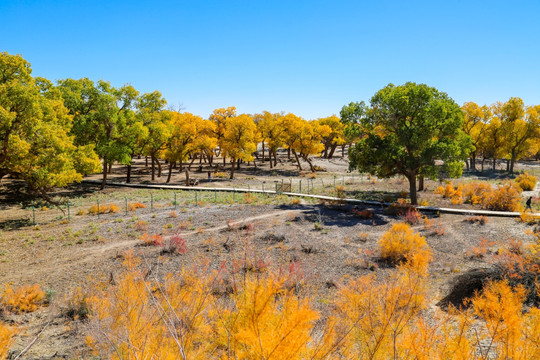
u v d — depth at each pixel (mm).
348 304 5742
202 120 56281
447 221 24281
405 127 27828
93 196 36781
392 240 15352
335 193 38656
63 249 17953
